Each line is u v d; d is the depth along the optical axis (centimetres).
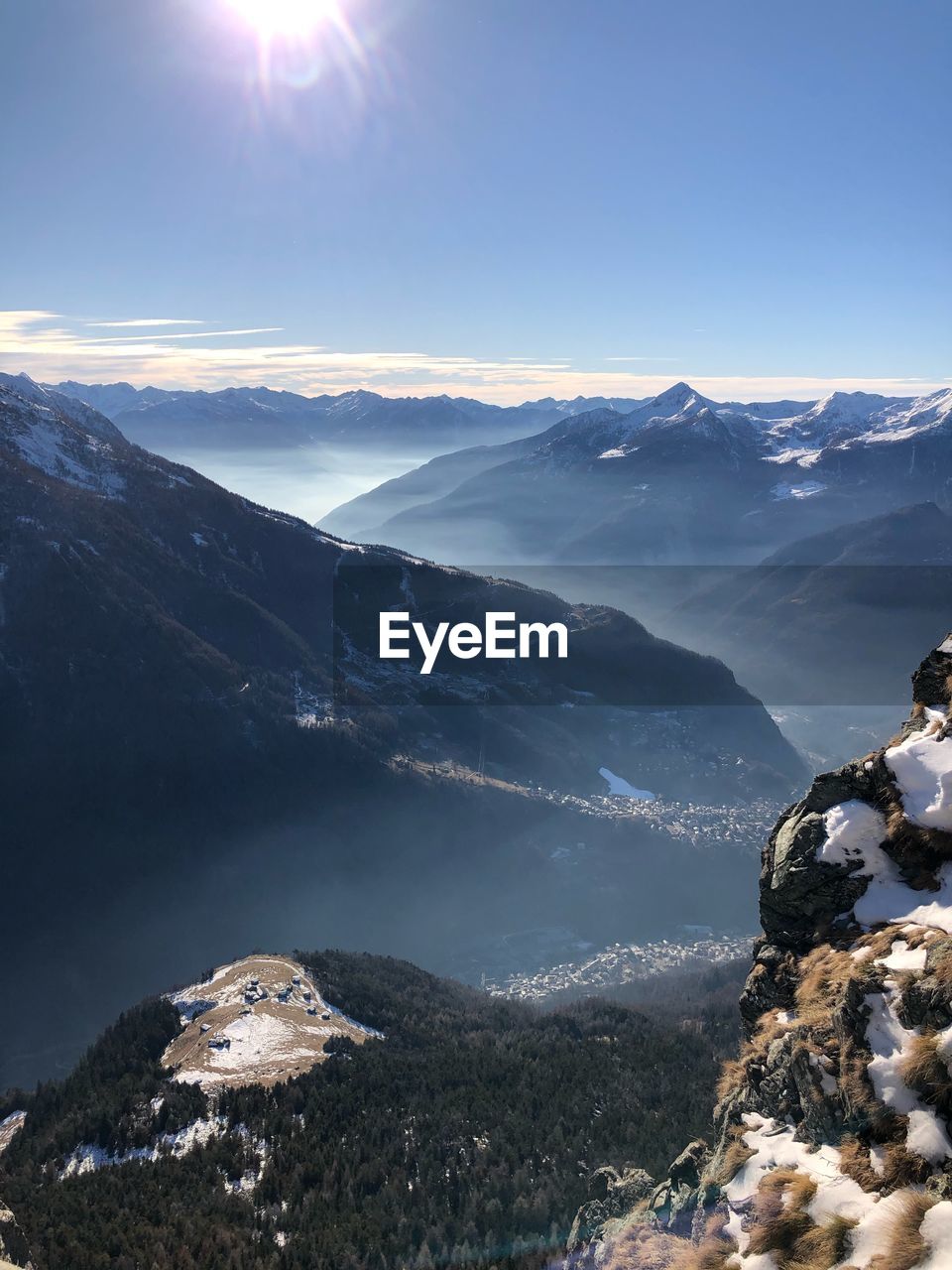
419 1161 9500
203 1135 10575
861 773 3262
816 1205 2198
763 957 3225
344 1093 11238
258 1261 7681
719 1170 2692
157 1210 8831
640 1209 3112
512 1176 8750
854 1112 2316
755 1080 2892
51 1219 8694
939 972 2333
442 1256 7344
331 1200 8819
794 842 3234
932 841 2889
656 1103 10231
